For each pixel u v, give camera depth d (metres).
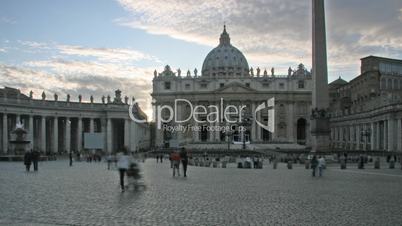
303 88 169.00
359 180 31.81
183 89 169.88
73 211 17.33
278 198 21.28
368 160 64.44
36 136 112.75
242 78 169.50
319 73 52.38
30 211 17.28
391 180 31.78
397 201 20.19
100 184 28.23
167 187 26.58
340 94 162.25
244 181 31.08
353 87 144.88
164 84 170.88
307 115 169.75
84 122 123.88
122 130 129.62
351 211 17.47
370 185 27.83
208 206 18.72
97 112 116.06
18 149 72.69
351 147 128.00
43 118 103.62
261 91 167.12
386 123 98.50
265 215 16.62
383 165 55.69
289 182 30.19
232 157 72.69
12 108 95.56
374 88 125.88
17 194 22.55
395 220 15.65
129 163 25.27
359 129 120.81
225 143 137.88
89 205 18.84
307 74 169.75
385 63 132.12
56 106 106.50
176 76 171.88
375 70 125.75
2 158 66.88
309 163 49.88
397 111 92.88
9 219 15.65
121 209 17.84
